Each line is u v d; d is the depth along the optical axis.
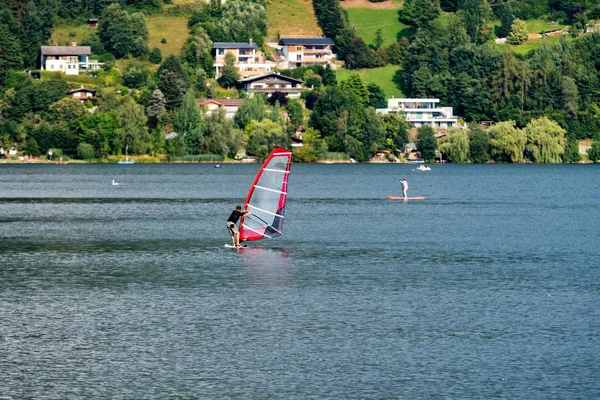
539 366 132.25
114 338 146.62
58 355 137.12
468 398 119.06
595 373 129.00
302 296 181.38
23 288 190.12
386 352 139.25
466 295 183.00
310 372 129.25
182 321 158.12
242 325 155.38
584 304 174.00
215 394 120.38
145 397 119.19
